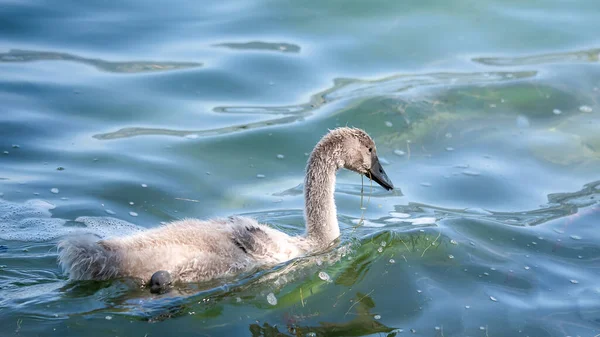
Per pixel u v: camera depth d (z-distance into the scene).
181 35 21.53
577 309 11.55
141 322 10.69
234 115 18.16
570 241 13.67
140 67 19.84
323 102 18.80
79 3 22.73
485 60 21.03
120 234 13.38
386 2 23.50
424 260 12.87
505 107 19.00
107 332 10.39
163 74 19.58
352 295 11.76
